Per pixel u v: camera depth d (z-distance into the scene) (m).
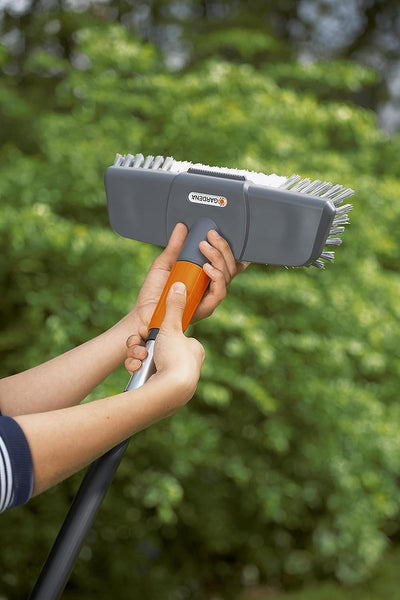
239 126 3.22
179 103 3.32
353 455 3.38
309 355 3.33
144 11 5.66
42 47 5.11
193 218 0.93
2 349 3.37
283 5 6.16
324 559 3.80
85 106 3.37
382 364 3.26
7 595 3.41
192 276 0.89
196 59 5.12
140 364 0.83
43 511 3.41
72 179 3.15
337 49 6.31
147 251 2.97
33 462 0.66
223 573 3.92
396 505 3.55
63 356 0.98
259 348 3.00
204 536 3.84
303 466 3.53
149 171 0.96
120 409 0.71
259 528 3.88
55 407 0.95
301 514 3.84
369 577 3.77
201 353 0.80
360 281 3.29
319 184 0.95
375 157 3.77
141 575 3.66
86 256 3.00
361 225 3.31
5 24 5.09
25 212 2.83
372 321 3.23
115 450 0.78
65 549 0.76
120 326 0.99
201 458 3.22
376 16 6.35
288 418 3.47
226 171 0.98
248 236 0.91
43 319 3.28
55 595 0.75
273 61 5.48
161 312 0.86
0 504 0.65
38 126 3.36
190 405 3.42
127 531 3.58
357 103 5.93
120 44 3.37
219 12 6.06
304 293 3.15
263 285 3.14
